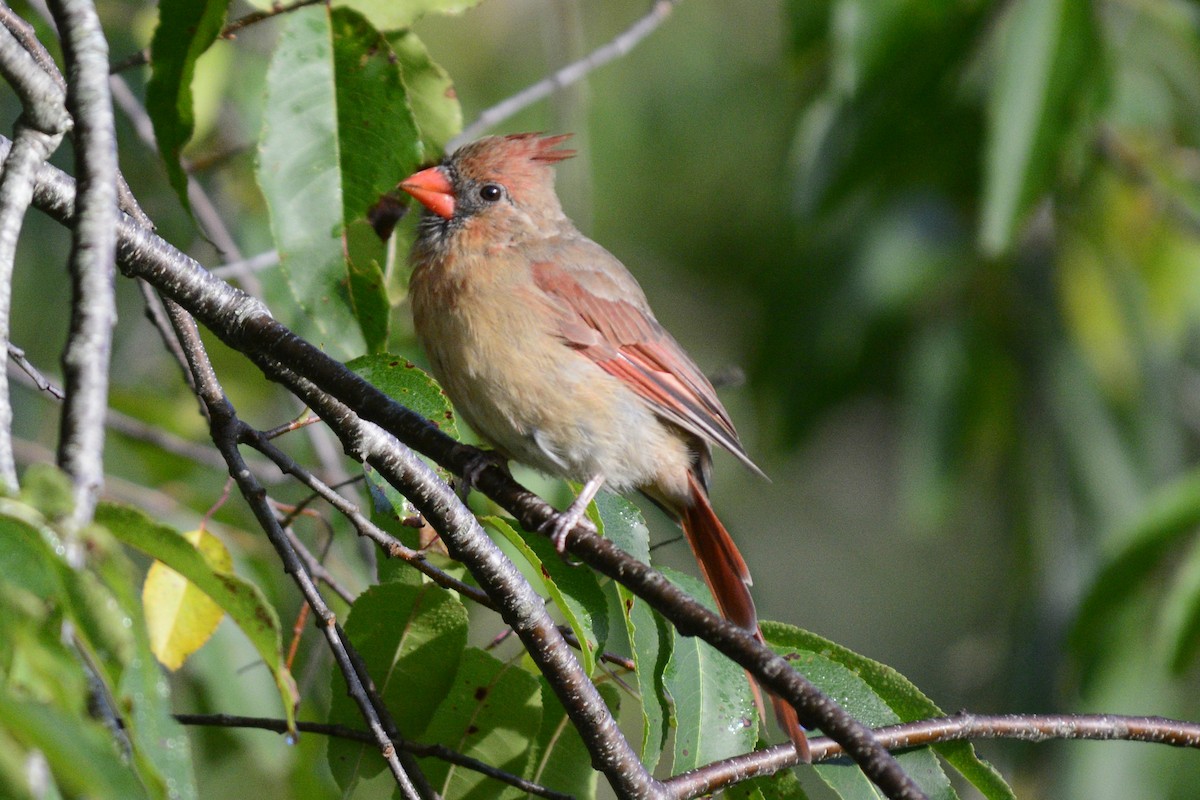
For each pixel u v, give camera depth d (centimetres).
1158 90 1293
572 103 1186
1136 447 1288
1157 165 1270
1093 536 1259
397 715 661
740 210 1647
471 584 707
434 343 862
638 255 1644
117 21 1119
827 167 1168
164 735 387
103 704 402
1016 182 992
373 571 899
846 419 1798
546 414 844
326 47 732
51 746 330
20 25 612
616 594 816
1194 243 1299
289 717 429
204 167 977
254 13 723
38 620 362
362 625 655
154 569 670
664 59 1630
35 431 1138
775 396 1365
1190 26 1173
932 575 1742
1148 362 1303
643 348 873
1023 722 670
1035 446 1298
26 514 361
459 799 657
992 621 1692
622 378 865
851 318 1338
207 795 1062
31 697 341
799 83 1308
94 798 329
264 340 592
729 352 1638
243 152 1120
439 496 583
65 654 364
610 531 681
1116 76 1189
